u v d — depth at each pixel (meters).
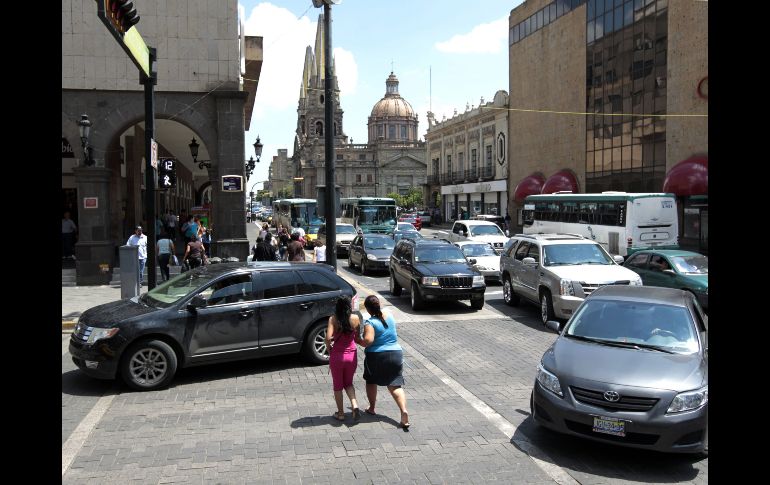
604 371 6.43
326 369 9.98
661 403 6.00
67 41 19.39
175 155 37.19
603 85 40.25
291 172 187.50
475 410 7.89
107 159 19.81
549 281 13.26
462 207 67.44
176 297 9.39
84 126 17.94
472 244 21.38
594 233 25.08
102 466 6.15
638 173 36.66
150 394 8.64
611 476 5.90
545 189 44.56
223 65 20.36
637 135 36.56
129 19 10.03
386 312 7.43
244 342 9.55
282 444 6.73
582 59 42.69
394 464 6.18
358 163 139.38
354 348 7.52
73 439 6.88
